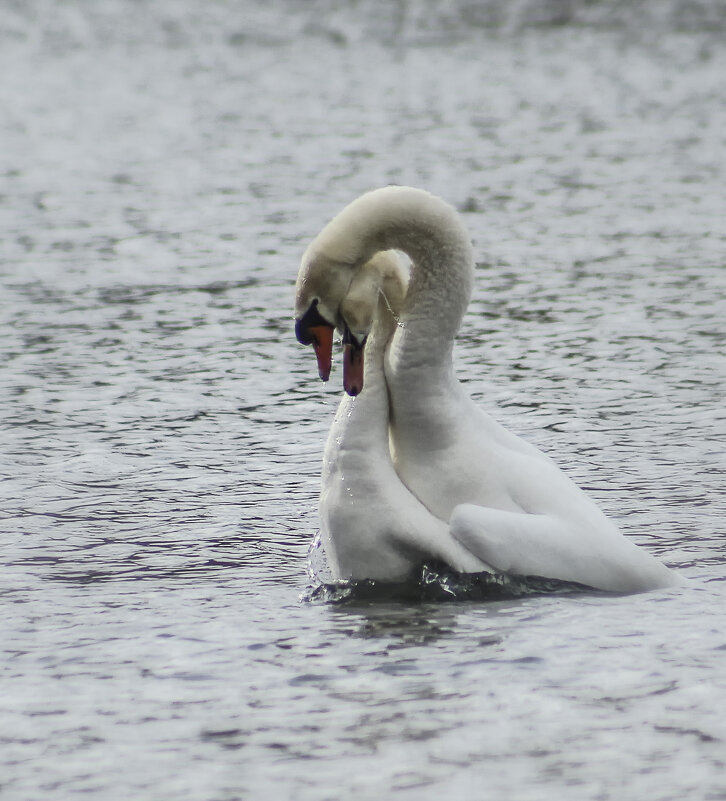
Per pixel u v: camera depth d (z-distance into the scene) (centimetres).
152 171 3772
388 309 974
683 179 3506
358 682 830
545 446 1467
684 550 1105
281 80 5916
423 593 961
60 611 975
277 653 880
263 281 2439
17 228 2973
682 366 1809
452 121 4697
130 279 2458
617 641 881
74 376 1797
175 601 994
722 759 727
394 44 7075
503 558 948
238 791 704
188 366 1853
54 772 728
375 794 696
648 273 2445
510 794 694
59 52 6825
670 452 1430
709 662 848
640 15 7706
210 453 1453
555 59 6438
